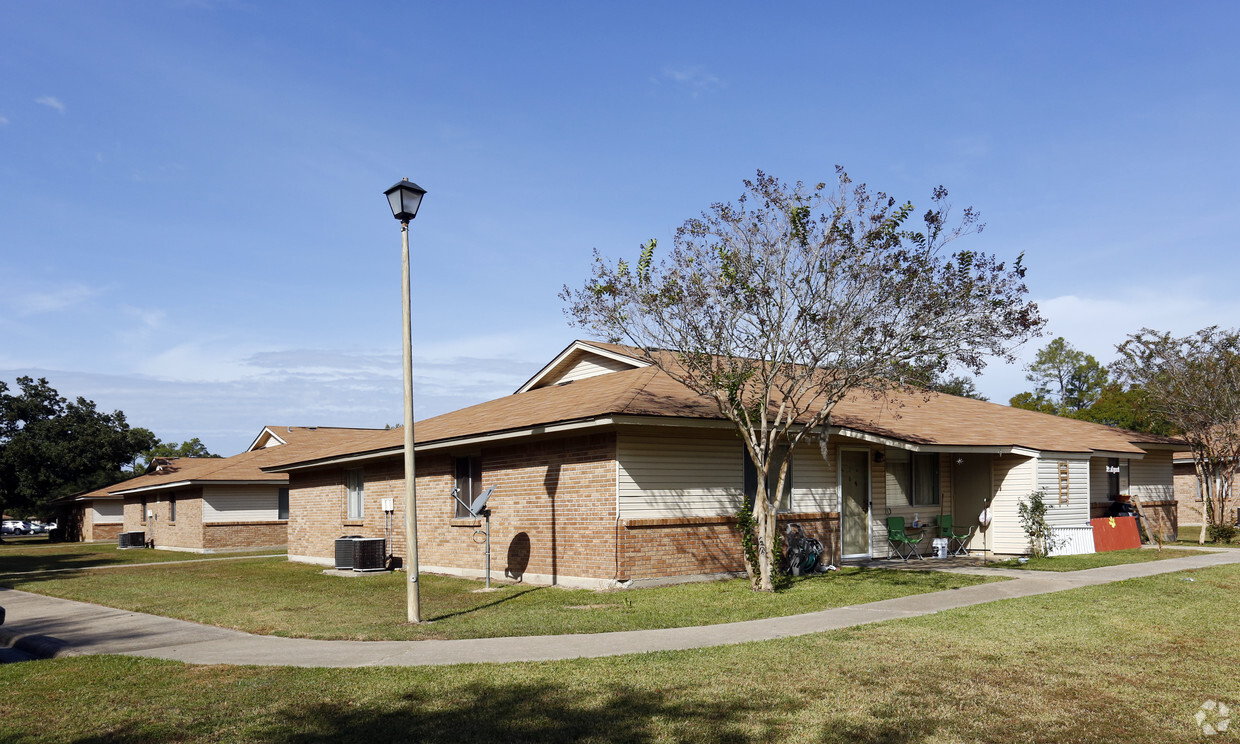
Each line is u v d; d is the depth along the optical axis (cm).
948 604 1248
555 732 668
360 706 746
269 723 702
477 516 1786
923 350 1366
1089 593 1327
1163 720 688
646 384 1731
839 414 1905
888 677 819
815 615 1177
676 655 919
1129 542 2158
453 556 1989
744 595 1388
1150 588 1380
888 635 1012
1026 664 870
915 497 2091
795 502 1791
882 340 1356
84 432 5225
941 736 652
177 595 1655
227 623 1242
